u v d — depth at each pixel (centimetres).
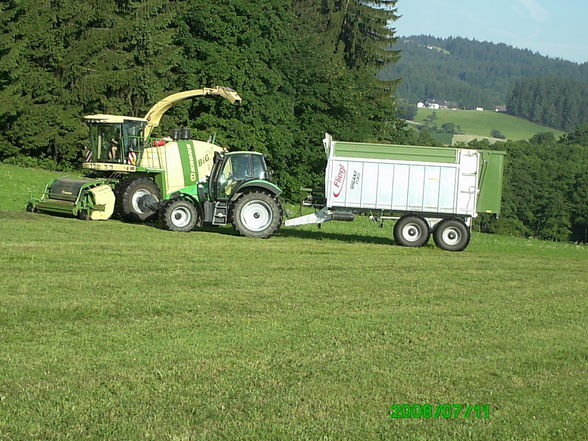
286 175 5491
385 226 3656
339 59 6069
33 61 4944
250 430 721
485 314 1314
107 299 1232
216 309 1215
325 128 5747
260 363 927
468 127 18288
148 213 2523
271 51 5219
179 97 2762
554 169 8875
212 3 5059
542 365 995
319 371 910
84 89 4944
